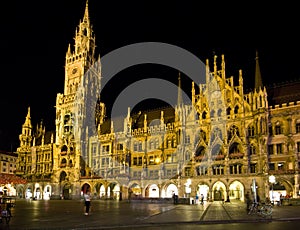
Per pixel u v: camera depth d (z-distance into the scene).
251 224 27.47
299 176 68.56
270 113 76.75
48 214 36.81
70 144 115.12
